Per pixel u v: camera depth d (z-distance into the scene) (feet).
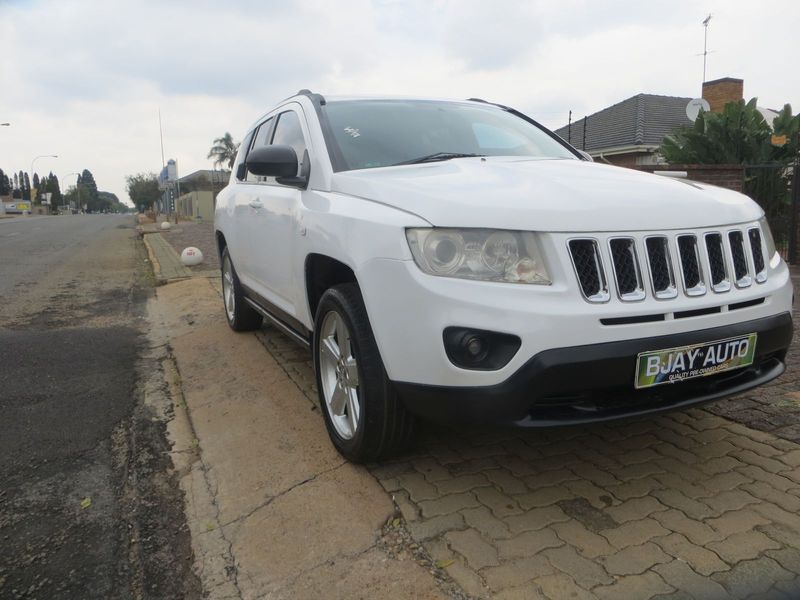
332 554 7.78
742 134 40.09
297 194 11.72
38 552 8.19
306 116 12.46
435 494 8.92
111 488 9.80
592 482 9.18
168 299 26.27
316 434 11.17
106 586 7.53
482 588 6.97
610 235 7.84
